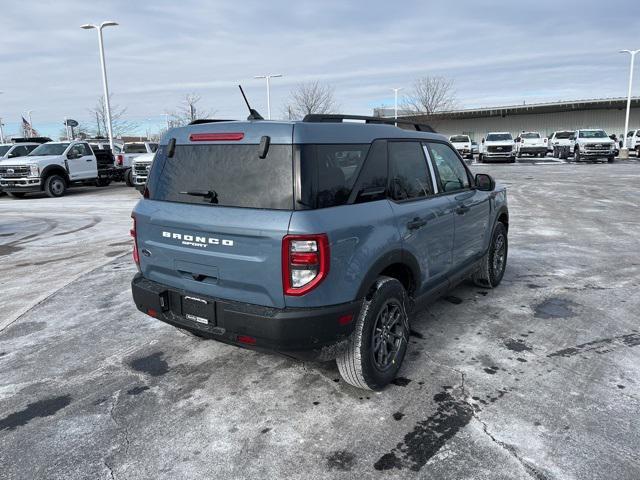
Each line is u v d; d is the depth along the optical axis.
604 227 9.59
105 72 25.22
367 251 3.19
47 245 9.19
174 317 3.49
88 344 4.43
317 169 3.00
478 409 3.24
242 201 3.09
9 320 5.07
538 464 2.69
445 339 4.34
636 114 49.69
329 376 3.74
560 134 36.75
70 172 19.17
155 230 3.51
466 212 4.61
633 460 2.71
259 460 2.79
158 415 3.27
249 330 3.04
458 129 56.78
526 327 4.58
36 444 2.99
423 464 2.72
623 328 4.53
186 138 3.46
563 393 3.42
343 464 2.74
